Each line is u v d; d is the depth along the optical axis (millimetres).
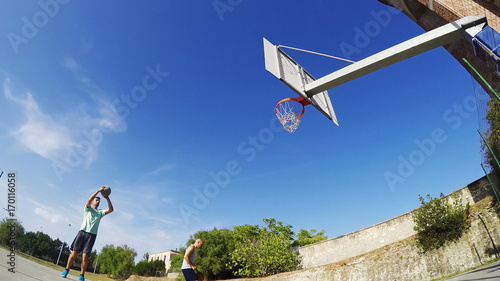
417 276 14969
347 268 17625
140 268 45781
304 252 22703
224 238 25922
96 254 63594
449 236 14594
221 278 24469
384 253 16781
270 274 21812
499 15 9641
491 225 13320
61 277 6082
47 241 59000
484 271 9859
